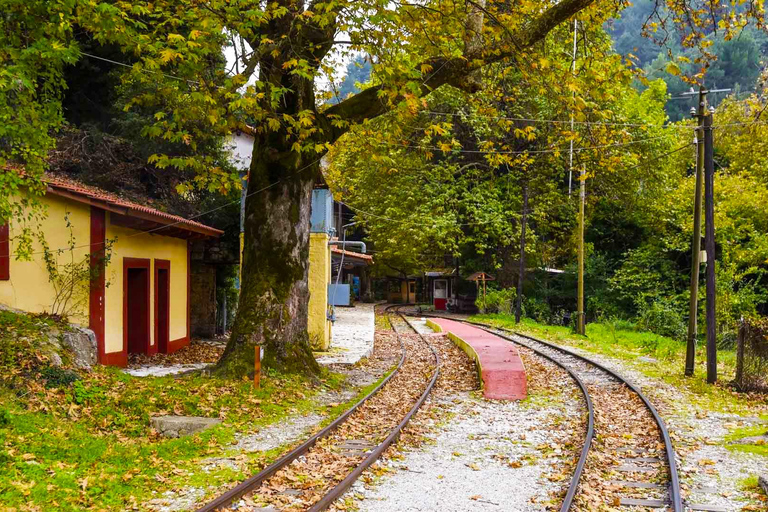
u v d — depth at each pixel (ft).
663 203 121.19
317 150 39.29
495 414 39.68
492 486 25.25
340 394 43.83
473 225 126.31
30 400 30.91
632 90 114.83
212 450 29.14
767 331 47.62
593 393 46.70
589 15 46.32
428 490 24.57
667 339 90.63
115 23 30.94
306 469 26.32
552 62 44.86
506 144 119.34
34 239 43.50
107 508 21.31
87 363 39.47
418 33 41.70
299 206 46.80
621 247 145.38
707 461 28.76
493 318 130.00
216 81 39.27
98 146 74.59
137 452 27.78
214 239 76.23
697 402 43.60
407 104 36.11
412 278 221.05
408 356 70.08
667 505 22.97
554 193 125.39
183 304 65.82
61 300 45.06
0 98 28.04
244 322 45.21
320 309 68.03
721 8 44.50
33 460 24.45
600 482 25.38
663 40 47.09
